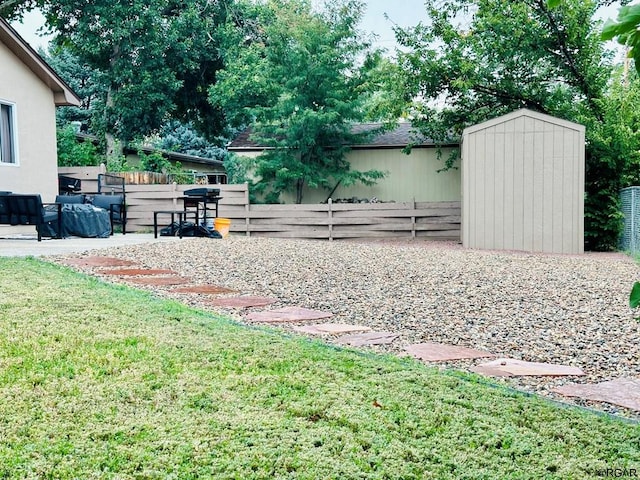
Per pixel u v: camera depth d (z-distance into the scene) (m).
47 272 6.29
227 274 7.04
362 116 15.74
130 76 23.69
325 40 15.82
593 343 4.33
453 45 14.19
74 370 3.09
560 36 13.13
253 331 4.17
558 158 11.57
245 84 20.06
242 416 2.55
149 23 23.28
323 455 2.21
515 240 11.77
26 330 3.84
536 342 4.34
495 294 6.16
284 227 14.80
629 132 12.05
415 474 2.10
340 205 14.70
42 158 12.56
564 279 7.25
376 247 10.73
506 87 14.08
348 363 3.44
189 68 25.23
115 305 4.75
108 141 24.66
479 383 3.21
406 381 3.14
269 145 16.30
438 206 14.66
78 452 2.18
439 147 16.05
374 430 2.46
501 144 11.76
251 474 2.05
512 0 13.41
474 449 2.32
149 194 14.66
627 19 1.29
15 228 11.77
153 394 2.79
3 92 11.45
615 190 12.48
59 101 13.03
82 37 23.30
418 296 5.98
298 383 3.02
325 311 5.22
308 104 15.84
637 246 10.98
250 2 25.52
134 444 2.26
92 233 11.22
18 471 2.03
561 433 2.51
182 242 10.07
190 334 3.95
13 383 2.87
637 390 3.27
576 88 13.87
